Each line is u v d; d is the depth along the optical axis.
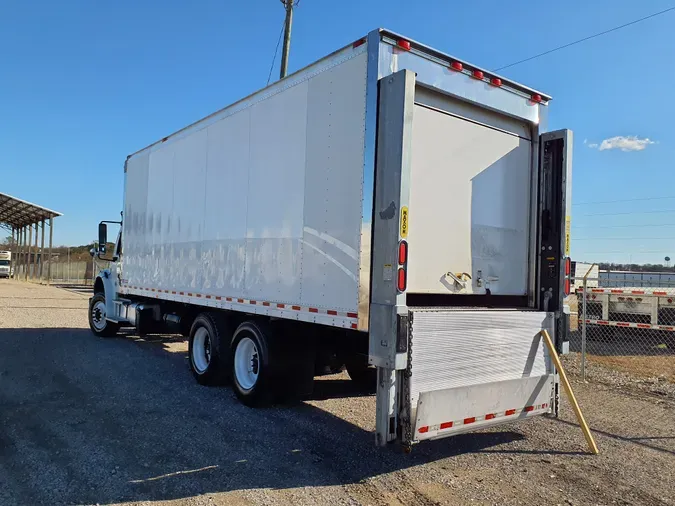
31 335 11.29
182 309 8.40
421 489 4.03
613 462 4.70
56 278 44.91
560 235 5.26
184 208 7.64
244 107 6.18
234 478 4.12
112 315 10.74
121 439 4.93
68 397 6.34
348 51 4.54
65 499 3.69
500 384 4.52
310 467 4.39
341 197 4.53
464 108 4.91
